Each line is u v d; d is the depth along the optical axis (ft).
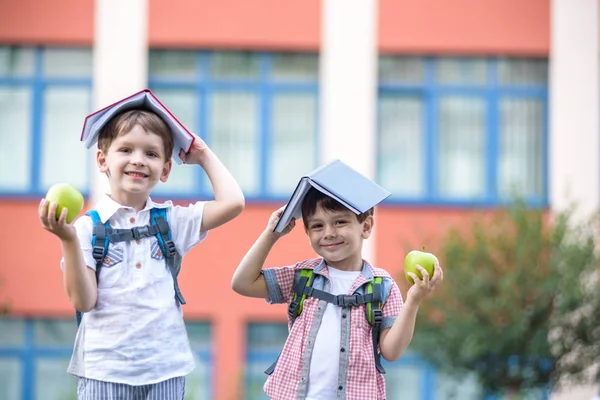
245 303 59.77
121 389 17.99
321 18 60.85
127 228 18.51
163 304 18.40
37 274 59.77
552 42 60.85
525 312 47.98
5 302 59.57
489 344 48.08
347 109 60.70
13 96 60.80
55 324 60.29
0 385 60.03
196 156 20.02
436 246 52.26
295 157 60.95
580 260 48.85
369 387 18.53
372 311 18.88
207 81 60.85
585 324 49.83
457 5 61.00
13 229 59.82
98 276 18.17
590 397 57.98
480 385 51.70
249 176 60.80
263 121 61.00
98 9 60.39
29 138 60.59
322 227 18.92
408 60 61.41
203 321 60.08
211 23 60.44
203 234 19.36
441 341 48.85
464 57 61.41
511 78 61.41
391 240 59.98
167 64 60.90
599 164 60.59
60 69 60.80
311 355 18.66
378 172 61.11
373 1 60.90
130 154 18.34
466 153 61.21
